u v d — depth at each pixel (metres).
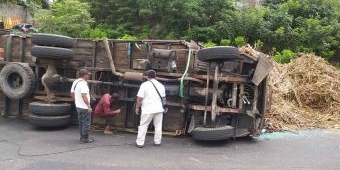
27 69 10.87
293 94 13.31
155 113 9.10
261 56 9.67
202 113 9.95
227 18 21.05
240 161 8.13
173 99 10.08
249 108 9.83
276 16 21.00
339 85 13.53
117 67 10.52
